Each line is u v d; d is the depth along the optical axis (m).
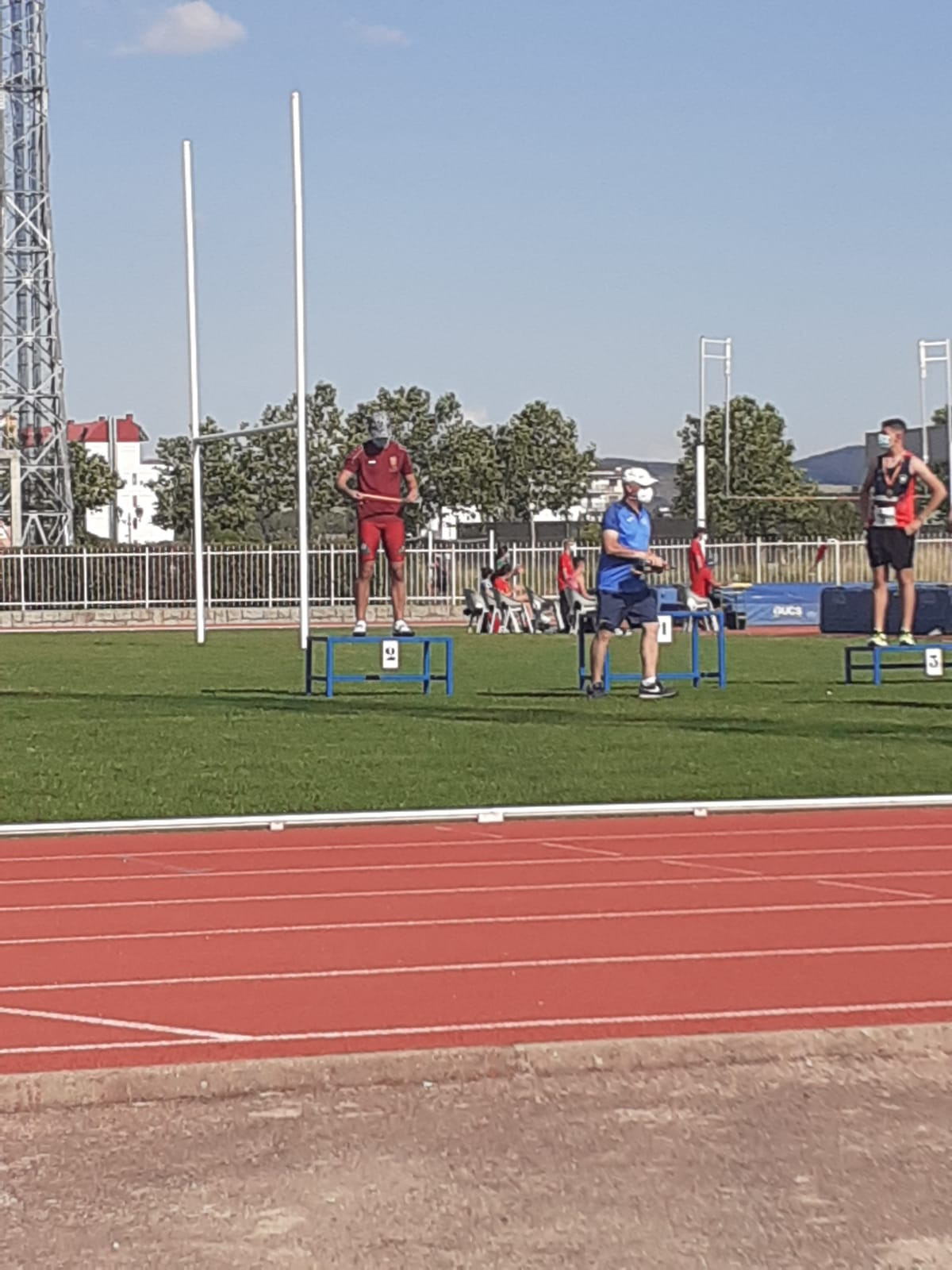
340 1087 5.57
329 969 6.91
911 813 10.67
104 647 32.31
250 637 36.56
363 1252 4.27
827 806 10.74
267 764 13.03
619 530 18.53
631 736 14.72
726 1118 5.20
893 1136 5.02
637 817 10.60
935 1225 4.39
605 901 8.17
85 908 8.12
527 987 6.59
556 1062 5.71
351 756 13.48
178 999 6.46
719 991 6.50
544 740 14.45
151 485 81.81
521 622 38.47
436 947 7.28
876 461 20.17
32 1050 5.81
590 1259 4.21
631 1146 4.97
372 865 9.13
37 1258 4.26
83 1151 5.00
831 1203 4.53
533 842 9.77
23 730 15.62
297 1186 4.70
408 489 21.05
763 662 25.72
